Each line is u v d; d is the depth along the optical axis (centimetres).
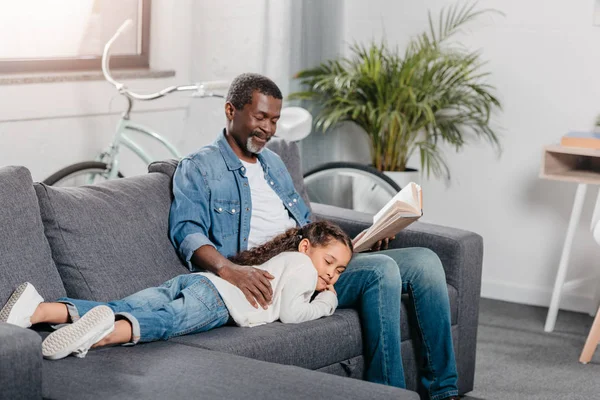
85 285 240
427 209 463
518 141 438
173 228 262
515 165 439
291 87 437
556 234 435
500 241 448
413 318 281
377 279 261
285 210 288
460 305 297
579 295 430
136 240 254
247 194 274
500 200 445
